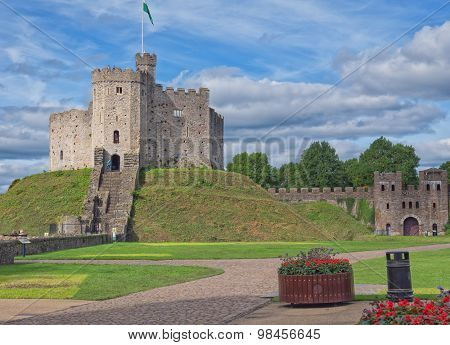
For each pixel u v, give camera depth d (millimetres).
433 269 37031
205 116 125688
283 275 25000
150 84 119500
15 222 97938
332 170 143500
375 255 51656
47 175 114875
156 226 89500
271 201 103875
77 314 23641
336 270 24750
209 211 94562
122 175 108125
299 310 24125
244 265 44781
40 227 94812
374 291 28016
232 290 30266
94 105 115562
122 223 88250
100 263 46094
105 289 30562
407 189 131750
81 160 119625
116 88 114938
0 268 41188
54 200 103312
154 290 30531
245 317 22875
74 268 41125
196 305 25391
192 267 42500
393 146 153750
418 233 131500
